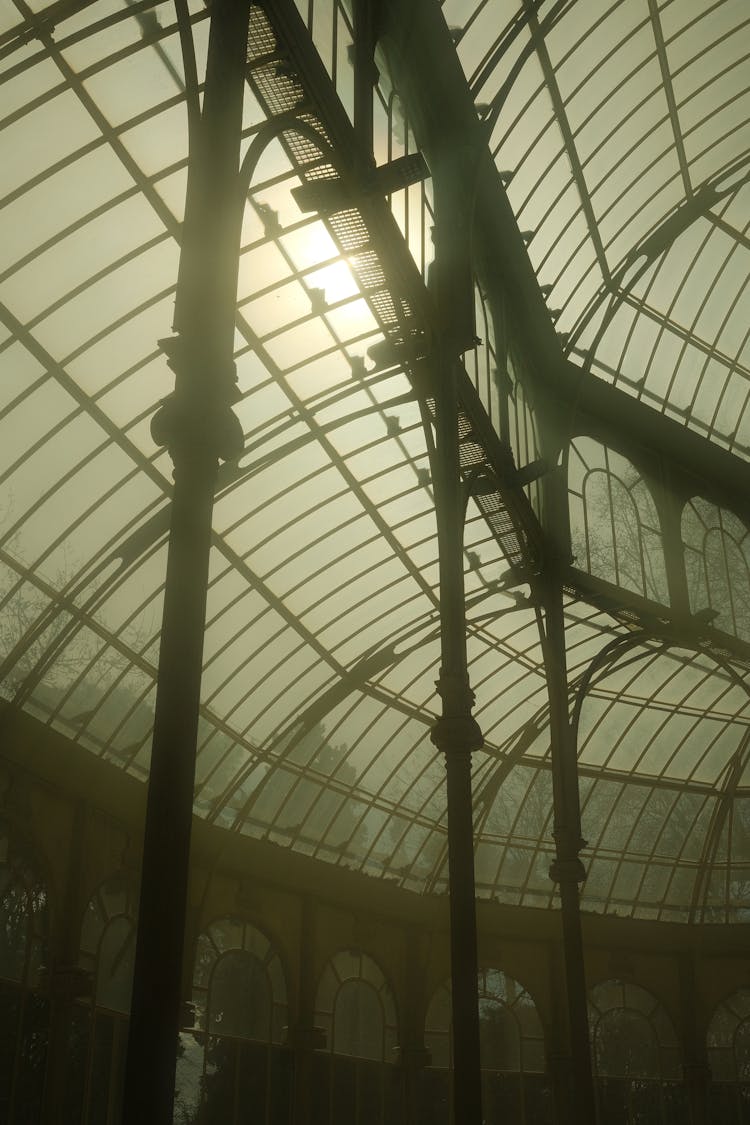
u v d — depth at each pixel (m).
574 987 24.55
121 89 19.05
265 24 14.21
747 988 45.47
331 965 37.03
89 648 27.67
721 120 32.47
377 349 20.97
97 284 21.80
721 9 28.31
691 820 49.25
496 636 40.94
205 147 9.48
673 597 35.22
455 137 22.22
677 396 40.16
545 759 46.34
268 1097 32.59
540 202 29.55
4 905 24.44
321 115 15.42
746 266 38.97
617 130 29.83
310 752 37.19
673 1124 42.53
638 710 46.59
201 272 9.07
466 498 23.83
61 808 26.86
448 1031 39.97
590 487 35.44
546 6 24.06
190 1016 30.31
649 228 34.59
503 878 45.94
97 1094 26.06
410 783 41.62
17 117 18.53
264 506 30.00
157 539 27.11
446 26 21.62
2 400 22.34
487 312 27.31
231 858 33.97
